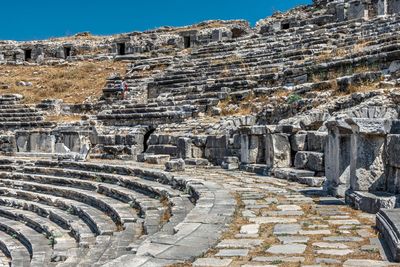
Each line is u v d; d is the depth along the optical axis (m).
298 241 8.81
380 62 26.00
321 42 35.59
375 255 7.89
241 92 31.16
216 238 9.03
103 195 19.14
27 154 31.28
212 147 24.59
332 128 14.12
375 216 10.71
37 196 21.44
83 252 13.43
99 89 45.91
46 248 15.63
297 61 33.19
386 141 11.99
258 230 9.65
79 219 17.42
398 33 30.05
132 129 31.84
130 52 57.59
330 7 44.25
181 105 33.22
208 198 13.16
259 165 20.33
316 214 11.17
